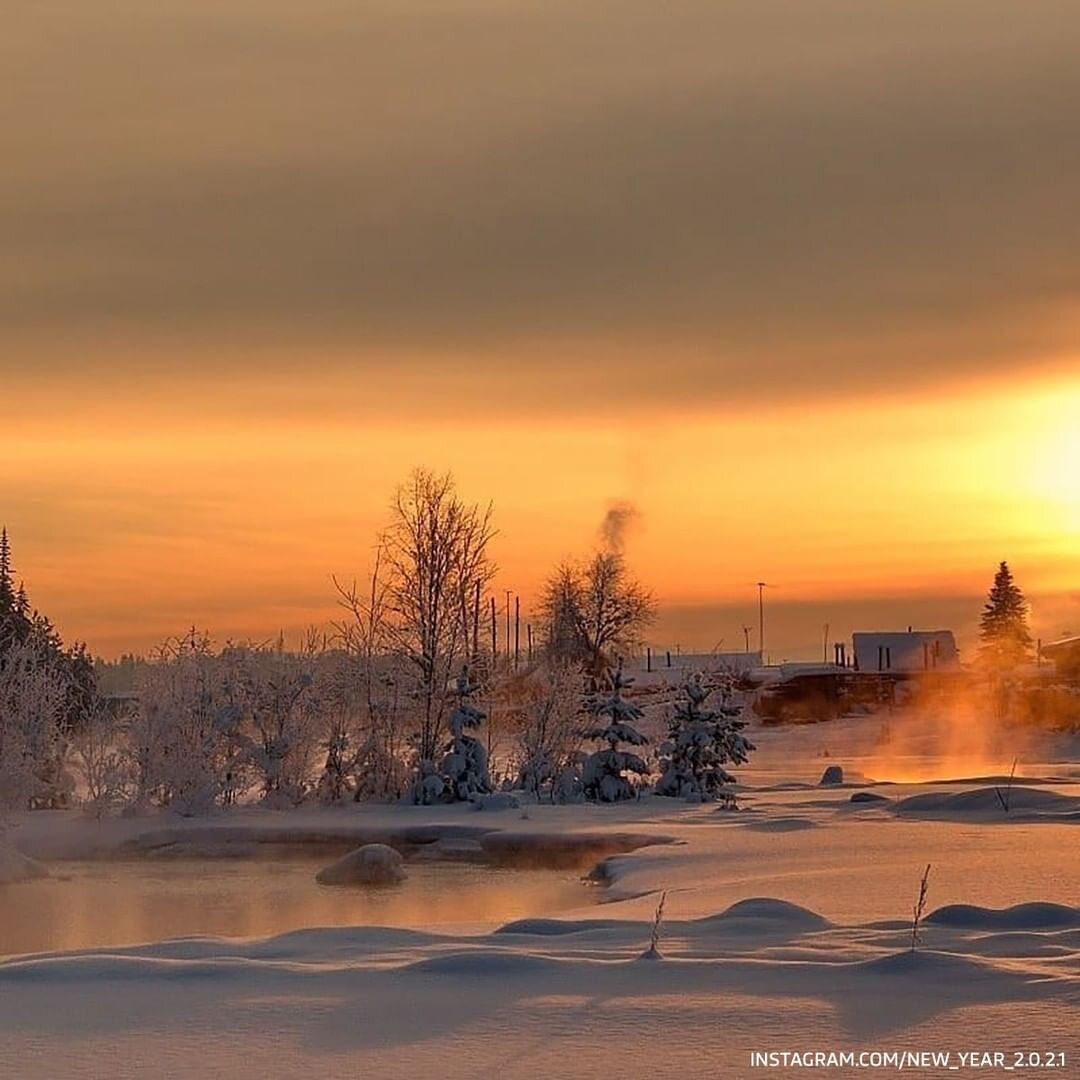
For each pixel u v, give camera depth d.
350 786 65.56
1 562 90.88
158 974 17.97
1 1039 14.92
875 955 18.19
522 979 17.22
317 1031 15.08
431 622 67.69
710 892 29.34
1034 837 40.19
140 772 58.94
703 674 80.75
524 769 68.00
